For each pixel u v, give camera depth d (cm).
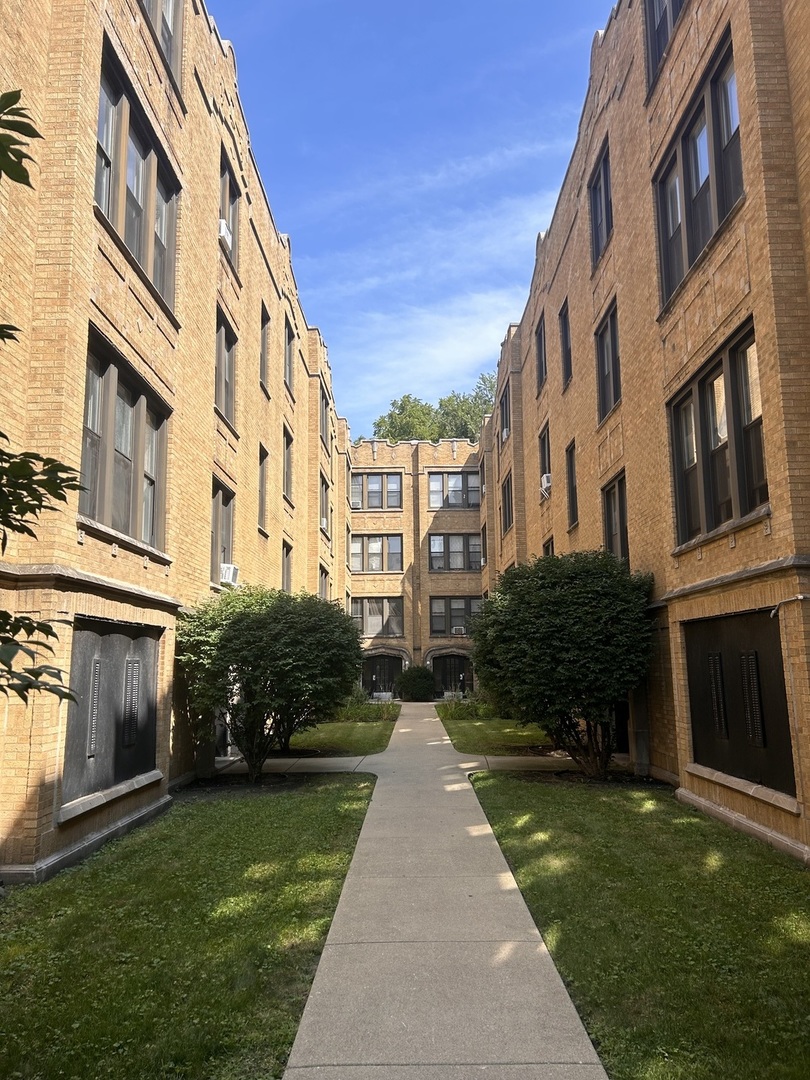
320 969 428
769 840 668
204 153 1189
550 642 1030
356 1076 320
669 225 1025
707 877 576
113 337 788
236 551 1402
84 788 684
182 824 790
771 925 475
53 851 617
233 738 1104
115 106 845
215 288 1248
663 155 1002
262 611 1078
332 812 838
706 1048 336
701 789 846
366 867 627
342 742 1540
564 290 1717
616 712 1337
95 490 777
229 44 1377
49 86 701
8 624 235
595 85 1399
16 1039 350
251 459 1545
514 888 571
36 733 599
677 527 964
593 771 1070
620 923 484
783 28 712
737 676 762
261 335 1730
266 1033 355
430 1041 348
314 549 2386
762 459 747
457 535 3472
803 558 631
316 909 524
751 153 721
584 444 1520
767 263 688
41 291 673
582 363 1534
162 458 980
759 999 379
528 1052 337
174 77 1022
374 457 3550
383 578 3450
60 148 691
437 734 1703
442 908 527
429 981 411
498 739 1572
